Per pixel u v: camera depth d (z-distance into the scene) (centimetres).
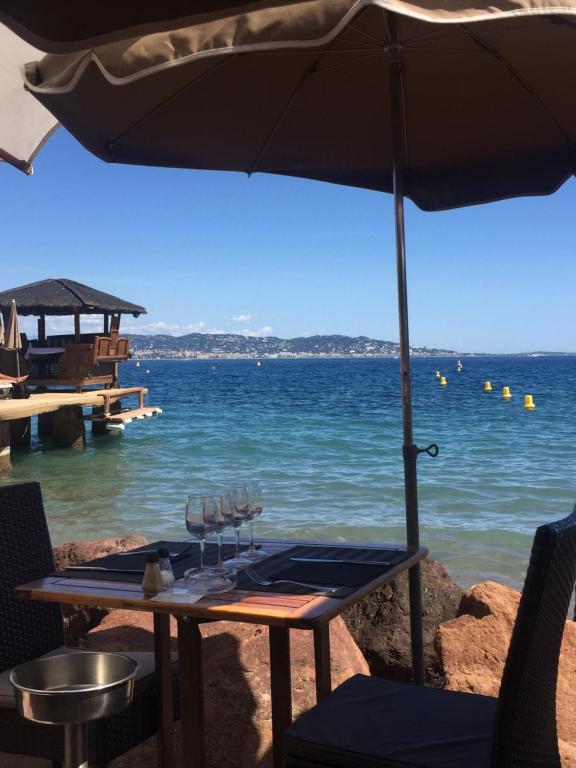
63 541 874
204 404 3769
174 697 269
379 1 184
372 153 387
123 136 330
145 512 1037
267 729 302
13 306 1714
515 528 898
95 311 2189
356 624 406
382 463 1521
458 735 211
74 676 220
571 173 372
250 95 338
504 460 1566
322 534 881
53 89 239
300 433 2192
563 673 356
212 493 264
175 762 272
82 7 173
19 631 281
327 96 348
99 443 1958
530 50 299
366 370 13288
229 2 166
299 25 206
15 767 302
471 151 381
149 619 388
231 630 353
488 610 398
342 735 212
